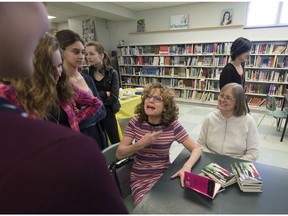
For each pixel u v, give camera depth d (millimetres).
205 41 5031
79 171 245
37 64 943
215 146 1625
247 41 2121
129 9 5672
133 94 3393
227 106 1515
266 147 2975
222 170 1126
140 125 1453
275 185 1048
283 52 4262
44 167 229
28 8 281
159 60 5793
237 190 1007
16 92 953
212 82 5219
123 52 6359
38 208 224
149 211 889
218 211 877
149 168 1375
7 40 275
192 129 3740
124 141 1457
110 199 281
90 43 2188
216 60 4988
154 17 5723
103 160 295
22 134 245
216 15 4891
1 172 222
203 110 4926
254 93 4762
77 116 1305
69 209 237
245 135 1546
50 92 1013
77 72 1556
